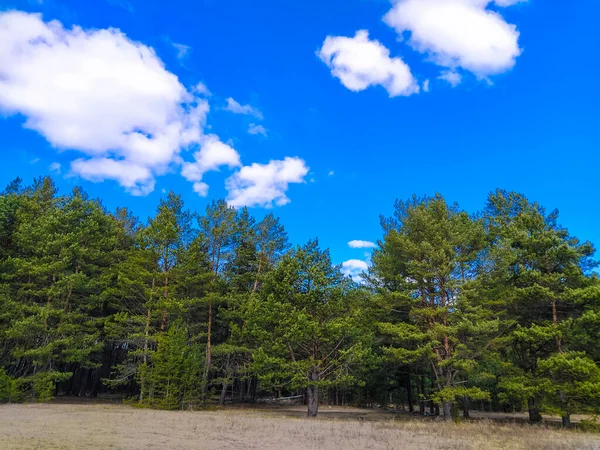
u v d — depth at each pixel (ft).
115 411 79.46
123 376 104.73
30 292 95.25
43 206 114.21
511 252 83.61
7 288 93.20
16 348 92.79
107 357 136.46
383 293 88.22
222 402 114.73
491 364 89.76
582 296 72.74
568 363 67.41
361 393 153.99
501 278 84.12
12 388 86.89
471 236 87.04
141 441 41.37
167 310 98.58
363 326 95.35
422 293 87.10
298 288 95.30
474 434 57.36
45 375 93.25
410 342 87.76
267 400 157.58
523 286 83.41
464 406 109.81
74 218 108.58
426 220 86.84
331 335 89.61
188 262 103.35
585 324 71.87
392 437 52.65
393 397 155.94
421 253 86.22
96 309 120.26
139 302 108.37
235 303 114.32
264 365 88.94
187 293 114.42
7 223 103.55
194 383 98.37
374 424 71.15
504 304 84.48
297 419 79.97
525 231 83.87
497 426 71.05
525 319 86.28
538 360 72.79
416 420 87.40
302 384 89.25
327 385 91.09
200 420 67.51
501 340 79.05
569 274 77.82
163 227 104.22
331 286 94.12
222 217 122.83
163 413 80.43
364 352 86.79
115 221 131.75
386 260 94.38
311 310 92.94
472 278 85.10
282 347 89.81
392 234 91.09
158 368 92.94
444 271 79.00
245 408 113.70
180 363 94.27
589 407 69.46
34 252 101.45
